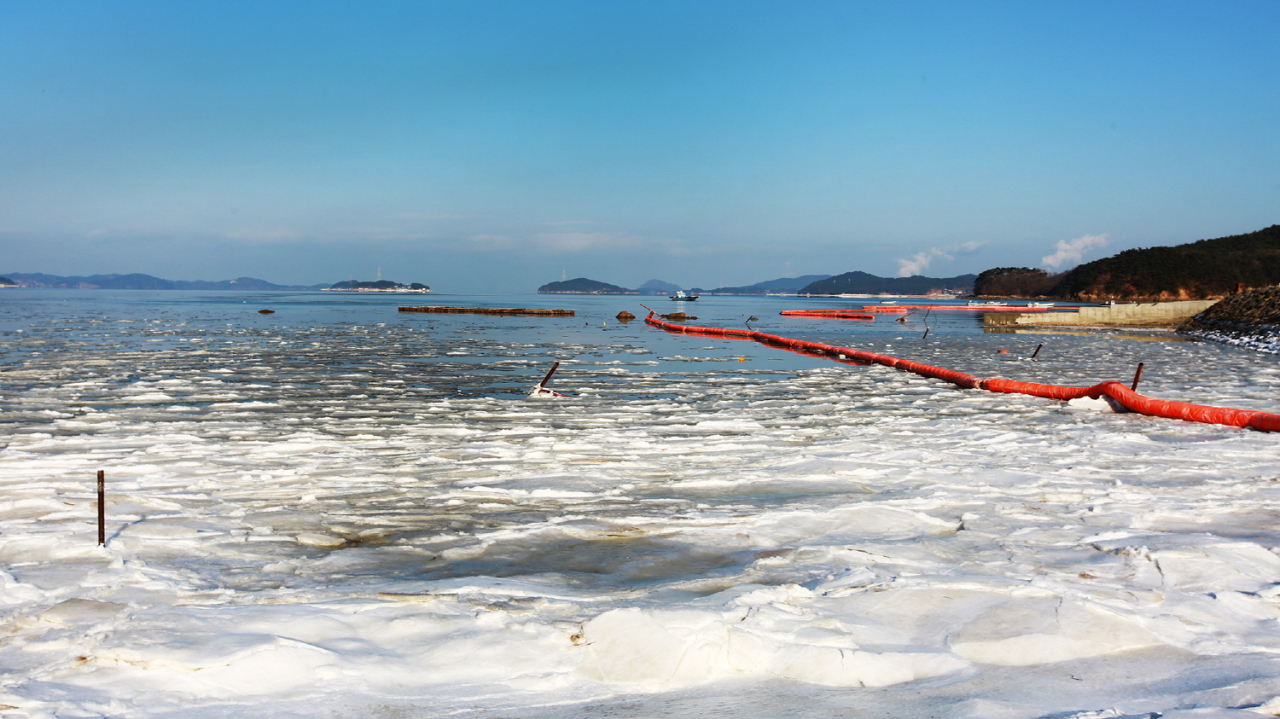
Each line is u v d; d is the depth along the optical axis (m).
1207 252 149.12
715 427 12.23
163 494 7.69
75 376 18.50
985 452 10.09
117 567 5.37
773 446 10.58
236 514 7.00
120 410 13.62
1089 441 10.86
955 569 5.29
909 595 4.67
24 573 5.25
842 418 13.41
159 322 44.75
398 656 3.94
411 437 11.20
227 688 3.54
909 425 12.59
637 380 19.44
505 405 14.70
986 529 6.41
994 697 3.50
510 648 4.00
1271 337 32.09
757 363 24.59
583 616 4.50
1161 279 139.50
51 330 35.91
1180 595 4.67
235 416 13.12
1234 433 11.62
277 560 5.77
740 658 3.86
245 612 4.39
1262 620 4.36
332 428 12.02
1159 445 10.52
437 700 3.51
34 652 3.92
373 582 5.26
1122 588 4.82
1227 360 25.92
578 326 47.69
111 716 3.30
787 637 4.08
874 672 3.72
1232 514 6.88
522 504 7.44
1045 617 4.30
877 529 6.45
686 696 3.56
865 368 23.02
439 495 7.76
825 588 4.88
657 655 3.85
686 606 4.48
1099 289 147.25
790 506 7.24
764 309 98.56
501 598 4.78
